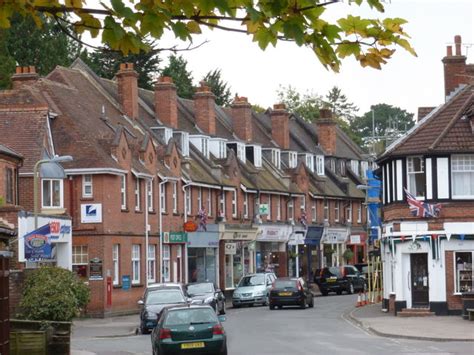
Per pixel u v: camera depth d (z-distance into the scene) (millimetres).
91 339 34938
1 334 19969
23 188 46062
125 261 50438
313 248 79438
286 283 51375
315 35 6527
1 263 20094
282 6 6309
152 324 36688
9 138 47188
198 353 24938
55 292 31062
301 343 30500
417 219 43188
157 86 63594
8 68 64688
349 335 33781
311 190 78812
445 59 49125
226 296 64188
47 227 36281
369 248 64688
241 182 67625
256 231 68125
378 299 56844
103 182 48344
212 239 61875
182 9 6504
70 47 80250
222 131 71812
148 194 54469
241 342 31078
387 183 46094
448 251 42719
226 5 6320
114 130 54156
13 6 6629
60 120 49812
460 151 42812
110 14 6504
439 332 33438
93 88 58719
